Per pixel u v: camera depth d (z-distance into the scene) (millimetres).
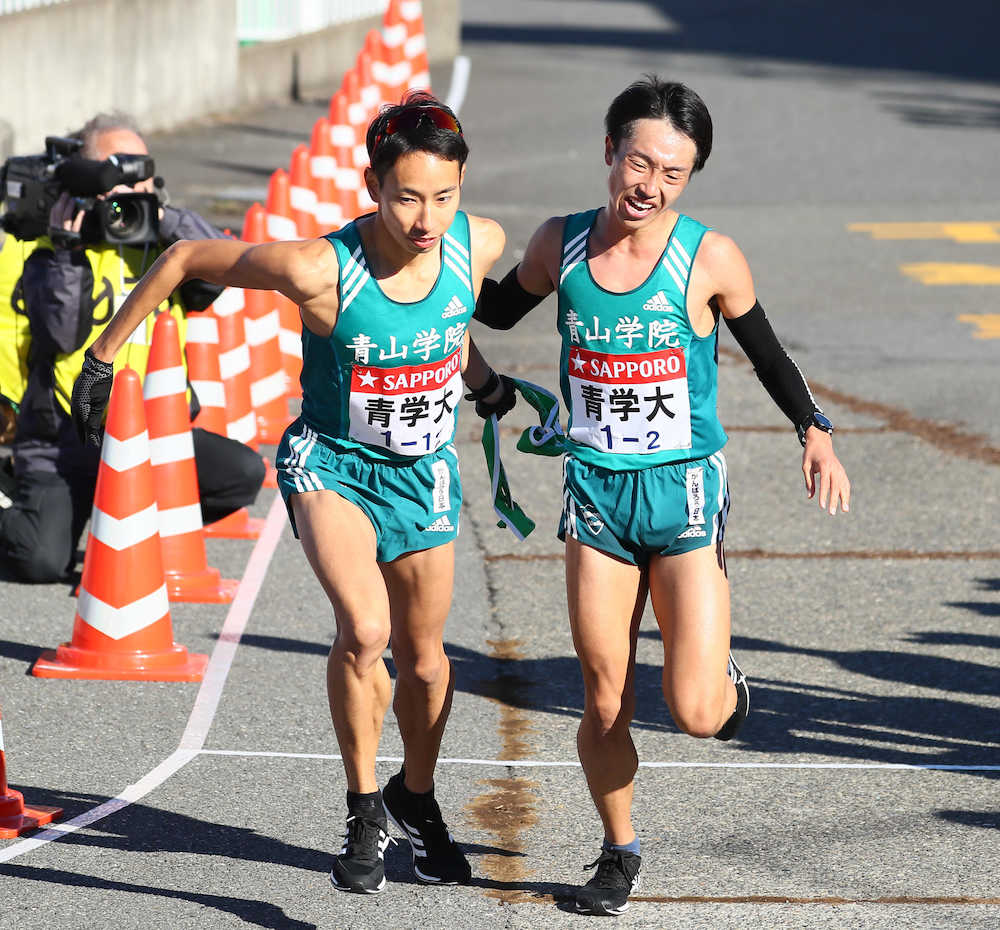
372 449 15867
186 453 26125
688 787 19656
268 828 18297
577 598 15867
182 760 20125
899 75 99625
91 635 22938
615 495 15758
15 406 27125
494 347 42531
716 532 15875
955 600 26438
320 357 15711
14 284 26500
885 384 39750
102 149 26188
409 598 16250
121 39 65562
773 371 15961
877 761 20516
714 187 64438
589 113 82875
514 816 18719
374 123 14891
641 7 147000
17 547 26266
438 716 16531
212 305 31031
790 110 84312
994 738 21297
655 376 15547
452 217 14930
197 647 24000
